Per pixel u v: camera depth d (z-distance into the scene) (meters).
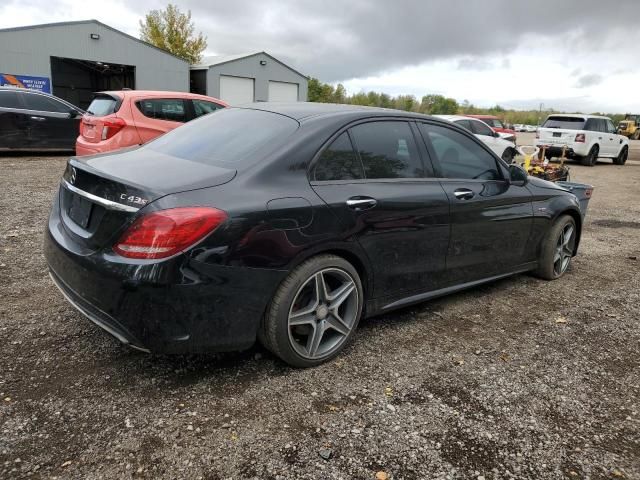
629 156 23.12
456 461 2.27
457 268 3.78
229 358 3.03
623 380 3.06
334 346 3.07
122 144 8.58
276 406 2.59
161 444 2.26
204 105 9.73
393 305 3.42
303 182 2.82
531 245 4.49
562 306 4.21
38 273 4.16
